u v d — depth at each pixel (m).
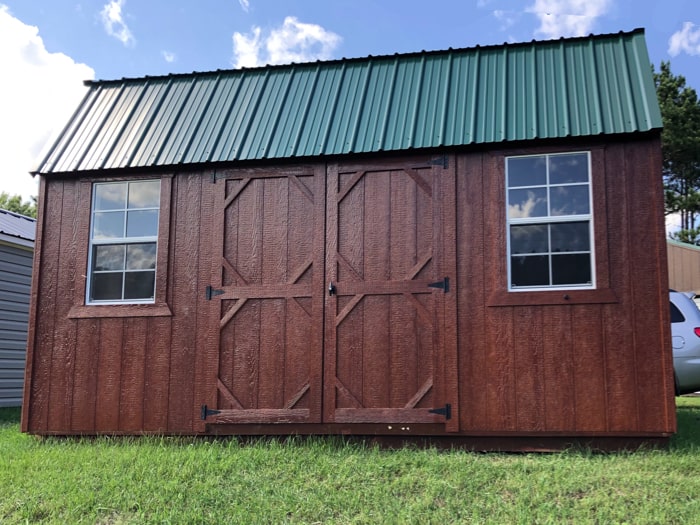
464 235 6.21
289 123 6.91
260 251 6.66
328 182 6.58
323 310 6.41
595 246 5.92
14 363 11.45
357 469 5.27
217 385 6.54
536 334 5.94
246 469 5.39
